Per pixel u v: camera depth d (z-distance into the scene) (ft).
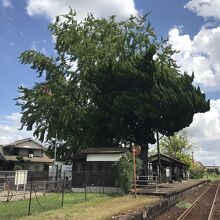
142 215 53.93
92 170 101.24
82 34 140.05
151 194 81.87
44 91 136.46
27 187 108.68
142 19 141.69
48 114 137.39
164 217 62.44
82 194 90.94
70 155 149.69
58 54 142.82
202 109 116.98
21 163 176.65
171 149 282.56
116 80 114.52
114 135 119.44
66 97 130.93
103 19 142.82
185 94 106.93
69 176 135.74
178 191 92.07
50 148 157.07
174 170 189.47
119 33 140.26
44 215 49.52
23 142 187.73
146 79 110.11
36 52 143.33
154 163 158.51
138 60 113.39
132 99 107.55
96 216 48.34
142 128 114.73
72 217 47.47
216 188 165.07
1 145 192.34
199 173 307.37
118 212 52.42
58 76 139.23
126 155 95.50
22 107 141.28
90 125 123.34
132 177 89.71
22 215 49.60
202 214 66.54
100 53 132.26
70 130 134.62
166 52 141.79
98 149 105.70
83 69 132.05
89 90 132.98
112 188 96.99
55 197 81.41
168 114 108.27
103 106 114.93
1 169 173.99
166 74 111.86
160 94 104.32
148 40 138.92
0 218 46.62
